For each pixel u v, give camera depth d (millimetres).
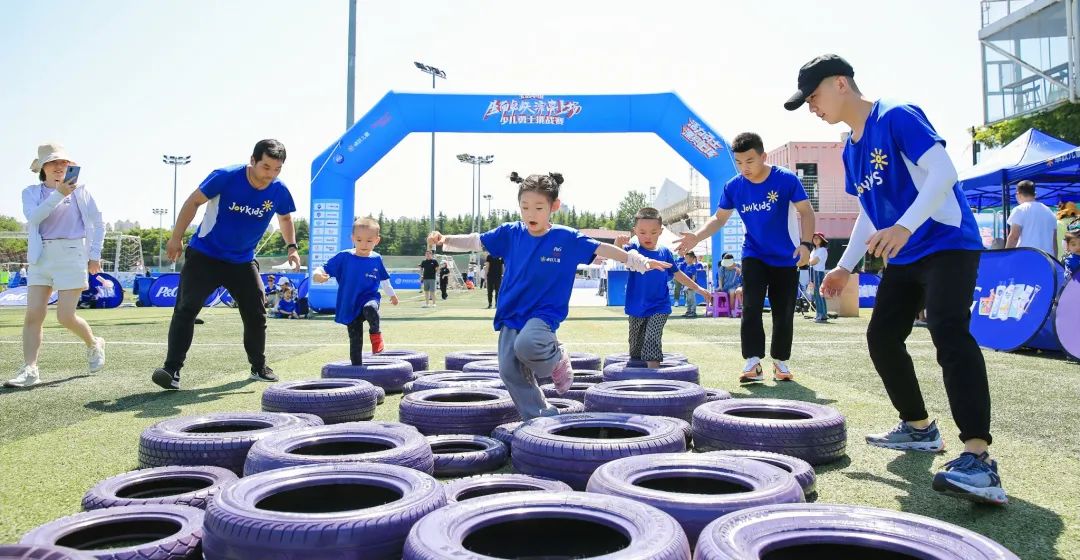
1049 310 5914
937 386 4355
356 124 13711
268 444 2283
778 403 2957
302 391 3398
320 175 13992
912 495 2191
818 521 1452
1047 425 3195
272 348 7250
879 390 4258
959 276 2199
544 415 2859
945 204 2250
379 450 2496
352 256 4855
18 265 28781
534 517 1566
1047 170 8984
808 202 4473
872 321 2582
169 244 4324
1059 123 17047
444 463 2463
